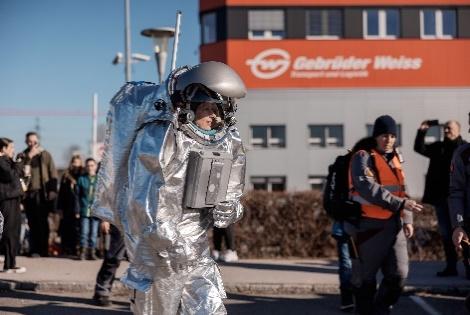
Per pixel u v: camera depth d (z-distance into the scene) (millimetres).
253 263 11430
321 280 9586
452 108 34906
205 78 4172
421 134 9773
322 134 34812
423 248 12086
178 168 4145
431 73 34906
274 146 34719
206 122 4293
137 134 4250
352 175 6281
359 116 34719
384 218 6172
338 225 7785
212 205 4301
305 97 34625
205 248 4410
